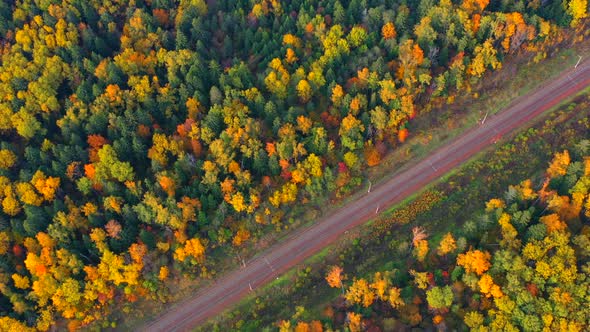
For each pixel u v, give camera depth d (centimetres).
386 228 14462
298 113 15112
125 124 15000
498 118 15738
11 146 15112
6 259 13662
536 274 12069
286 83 15750
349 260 14175
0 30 17175
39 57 16325
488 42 15525
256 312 13775
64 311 13300
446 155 15350
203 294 14088
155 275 13775
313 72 15638
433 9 16100
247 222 14488
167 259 14000
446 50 15862
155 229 14325
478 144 15425
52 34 16900
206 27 17412
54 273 13312
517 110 15788
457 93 16062
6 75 16062
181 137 15062
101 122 15388
